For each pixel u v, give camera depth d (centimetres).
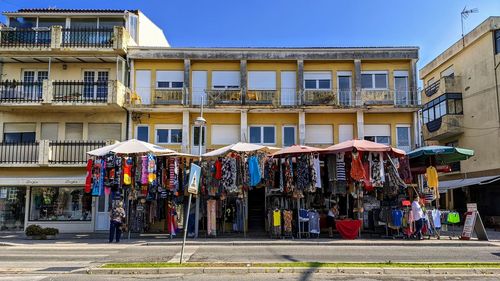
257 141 2425
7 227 2359
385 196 1962
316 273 1011
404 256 1286
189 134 2414
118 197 1903
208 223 1955
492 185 2828
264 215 2306
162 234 2092
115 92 2322
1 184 2319
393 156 1841
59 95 2380
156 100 2448
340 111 2397
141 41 2794
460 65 3278
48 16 2561
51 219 2366
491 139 2883
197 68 2502
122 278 967
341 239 1791
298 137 2400
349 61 2491
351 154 1820
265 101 2444
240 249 1494
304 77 2492
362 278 949
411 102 2438
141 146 1812
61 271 1063
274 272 1030
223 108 2380
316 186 1786
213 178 1903
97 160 1902
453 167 3322
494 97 2859
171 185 1895
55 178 2314
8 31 2438
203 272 1035
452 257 1264
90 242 1797
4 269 1086
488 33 2928
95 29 2447
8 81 2398
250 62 2505
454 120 3198
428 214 1859
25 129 2478
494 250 1455
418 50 2459
